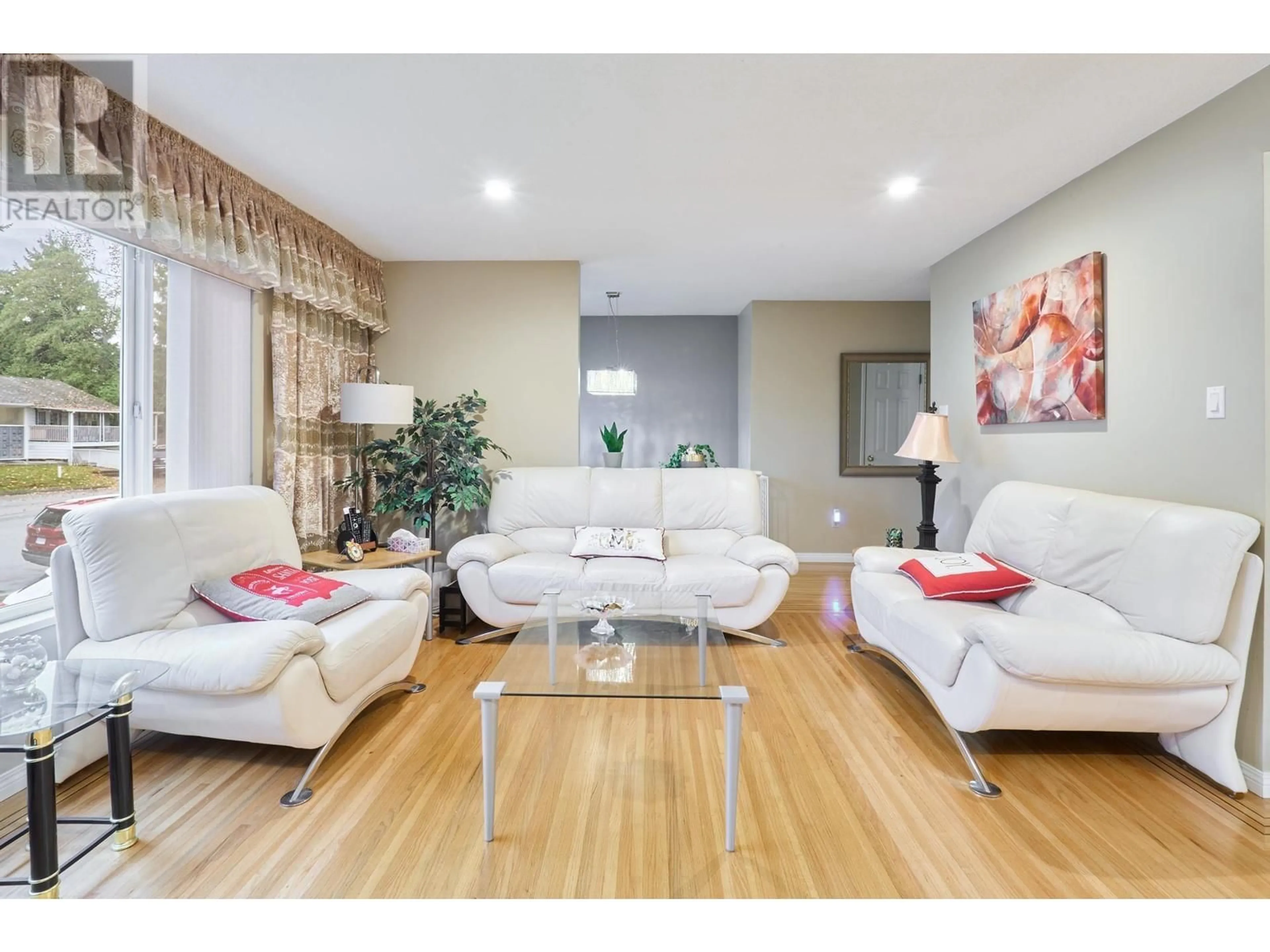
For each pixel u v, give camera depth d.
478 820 1.90
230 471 3.12
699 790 2.08
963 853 1.77
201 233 2.66
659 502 4.20
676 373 6.87
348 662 2.23
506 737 2.46
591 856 1.74
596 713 2.70
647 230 3.80
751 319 6.02
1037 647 2.01
